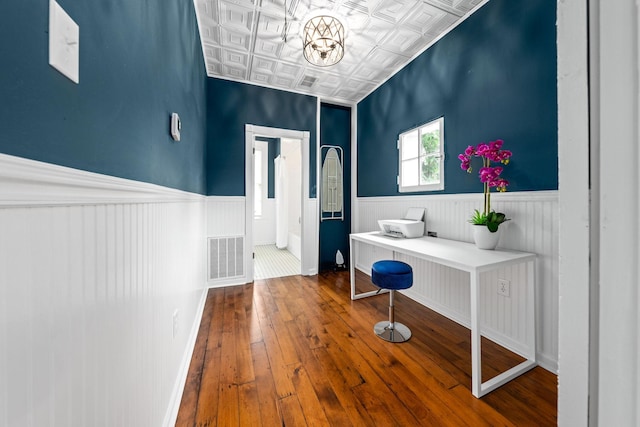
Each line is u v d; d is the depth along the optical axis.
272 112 3.34
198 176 2.29
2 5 0.37
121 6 0.73
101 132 0.63
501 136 1.81
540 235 1.58
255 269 3.82
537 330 1.59
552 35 1.53
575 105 0.38
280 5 2.00
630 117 0.31
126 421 0.76
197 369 1.55
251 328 2.05
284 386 1.41
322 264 3.80
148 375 0.94
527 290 1.63
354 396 1.34
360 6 2.00
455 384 1.42
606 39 0.34
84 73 0.56
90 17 0.58
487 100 1.91
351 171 3.90
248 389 1.39
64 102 0.50
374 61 2.75
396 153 2.94
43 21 0.44
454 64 2.19
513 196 1.73
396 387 1.40
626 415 0.32
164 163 1.18
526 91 1.66
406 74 2.76
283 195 5.44
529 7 1.64
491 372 1.51
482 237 1.75
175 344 1.34
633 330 0.31
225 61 2.78
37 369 0.43
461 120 2.12
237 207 3.16
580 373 0.38
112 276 0.68
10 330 0.38
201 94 2.50
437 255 1.59
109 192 0.65
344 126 3.91
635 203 0.31
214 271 3.04
